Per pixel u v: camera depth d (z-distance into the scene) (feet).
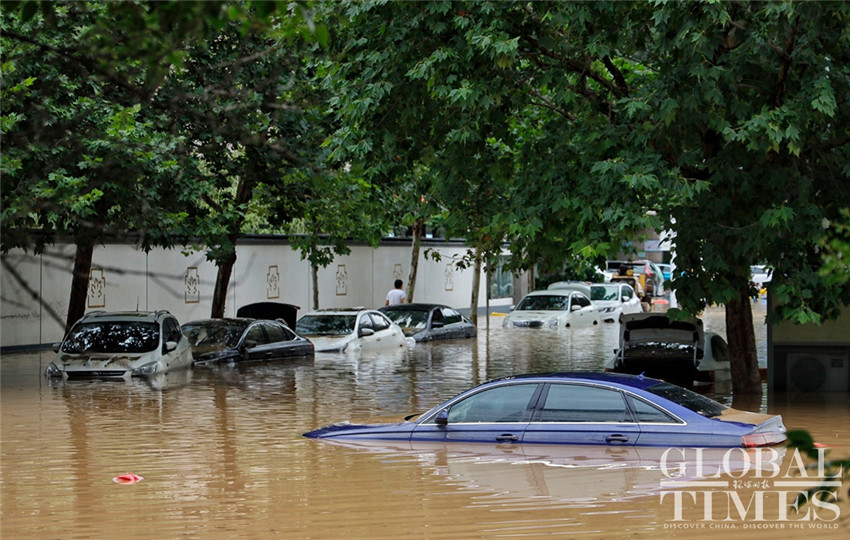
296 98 56.34
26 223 44.70
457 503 32.83
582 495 33.58
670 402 39.73
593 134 53.01
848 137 54.49
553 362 88.22
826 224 50.96
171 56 17.80
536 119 66.54
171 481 37.32
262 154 76.07
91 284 99.09
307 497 34.22
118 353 72.64
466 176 58.90
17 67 43.73
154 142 59.11
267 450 43.42
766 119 48.65
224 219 82.84
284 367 80.53
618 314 149.18
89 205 55.72
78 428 50.21
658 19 48.34
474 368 82.38
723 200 53.93
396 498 33.65
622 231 51.26
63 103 55.57
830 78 52.49
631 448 39.27
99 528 30.83
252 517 31.76
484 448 41.11
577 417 40.45
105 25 17.30
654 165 50.70
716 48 48.88
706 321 149.38
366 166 58.65
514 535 29.17
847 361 65.62
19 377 72.69
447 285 157.07
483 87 52.21
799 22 49.78
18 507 33.60
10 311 92.17
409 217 103.86
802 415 55.21
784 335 66.33
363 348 94.94
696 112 50.67
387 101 55.42
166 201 71.61
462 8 52.75
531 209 55.77
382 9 54.34
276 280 122.11
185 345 78.43
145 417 53.93
